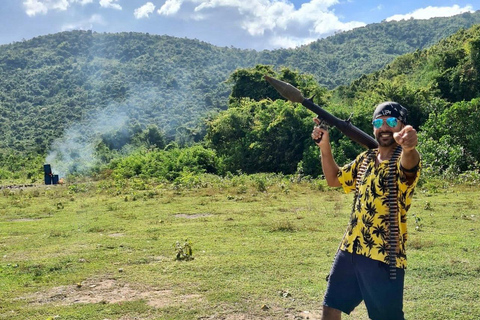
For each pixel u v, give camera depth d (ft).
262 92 114.21
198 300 16.39
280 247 24.06
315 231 28.48
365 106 84.28
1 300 17.03
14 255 24.53
